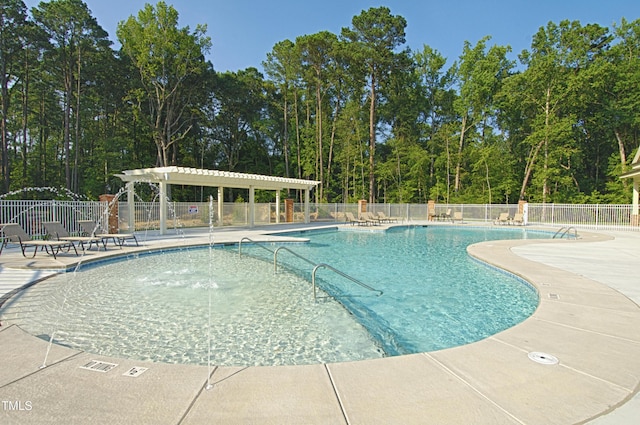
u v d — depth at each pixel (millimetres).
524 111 31844
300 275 7988
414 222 25859
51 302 5609
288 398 2469
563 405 2410
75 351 3240
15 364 2949
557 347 3432
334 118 35844
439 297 6258
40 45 24875
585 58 28219
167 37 26734
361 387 2633
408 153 34594
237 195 38250
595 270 7496
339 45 30234
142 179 15680
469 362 3082
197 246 11836
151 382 2670
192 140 36219
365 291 6660
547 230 19172
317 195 33938
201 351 3947
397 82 34969
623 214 20594
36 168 31297
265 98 36469
